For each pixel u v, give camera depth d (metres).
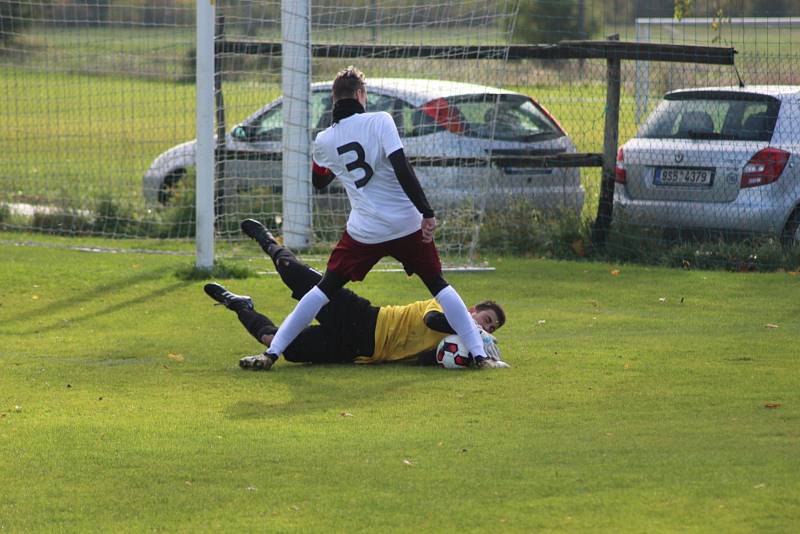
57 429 21.11
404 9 47.09
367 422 21.42
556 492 16.97
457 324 25.89
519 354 27.72
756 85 44.78
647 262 43.47
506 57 44.25
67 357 28.03
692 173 42.78
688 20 51.31
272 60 50.38
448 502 16.70
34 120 58.06
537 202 46.94
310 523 16.06
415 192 24.27
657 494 16.69
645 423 20.83
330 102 49.50
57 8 57.06
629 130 49.59
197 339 30.31
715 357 26.94
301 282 27.17
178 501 17.11
